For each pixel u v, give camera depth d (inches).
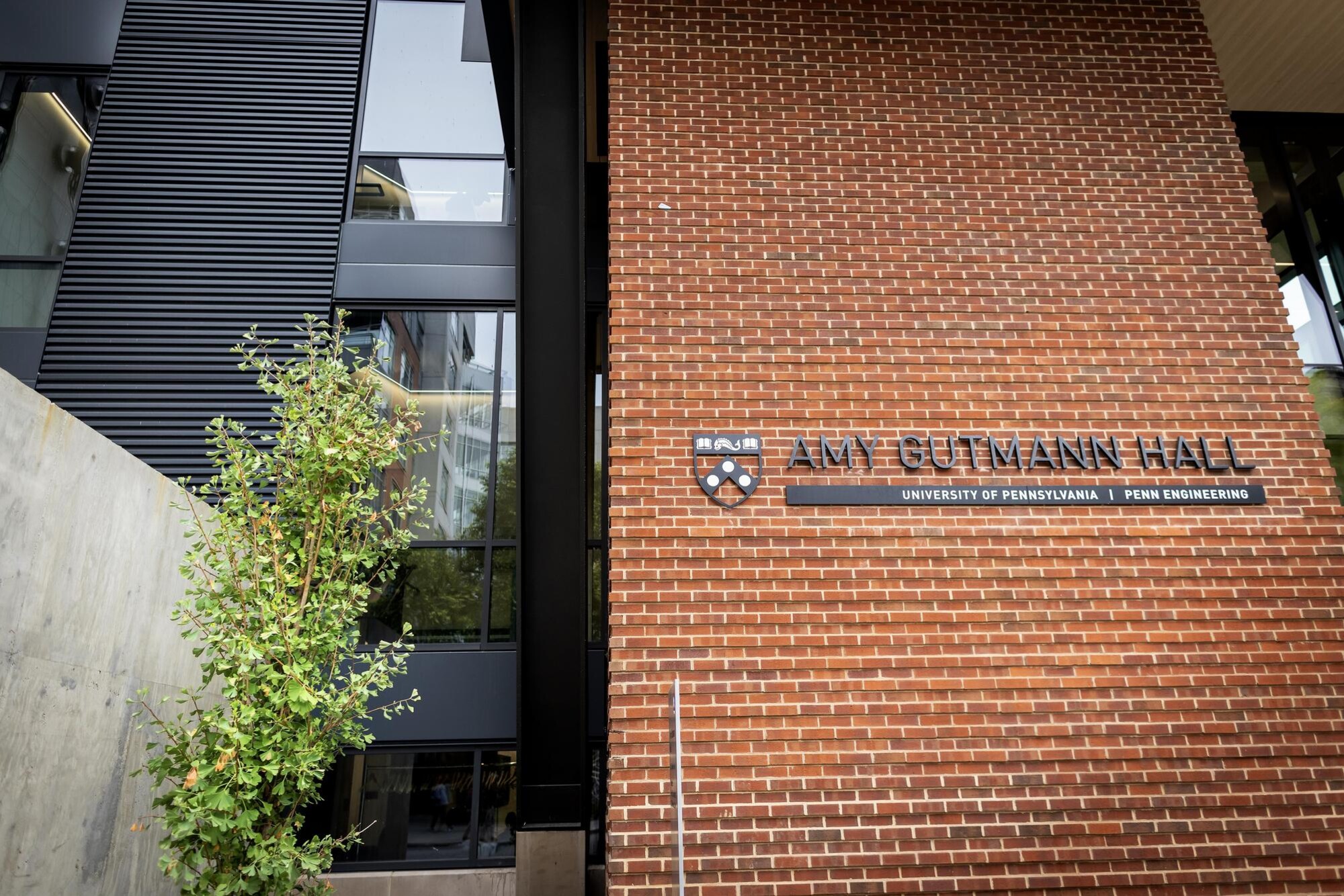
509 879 316.2
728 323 273.7
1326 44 374.3
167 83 398.3
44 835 198.7
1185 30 319.0
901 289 281.6
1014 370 276.8
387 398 372.8
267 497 325.4
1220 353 284.4
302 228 385.1
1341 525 270.5
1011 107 304.2
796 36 305.0
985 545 259.6
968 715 244.4
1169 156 304.0
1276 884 235.9
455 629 346.3
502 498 364.8
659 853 228.5
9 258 374.3
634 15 301.4
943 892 229.9
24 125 393.4
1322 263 423.2
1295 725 249.4
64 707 206.5
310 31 414.3
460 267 388.2
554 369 307.6
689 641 245.4
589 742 334.6
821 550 255.1
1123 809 239.1
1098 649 252.5
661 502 256.4
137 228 376.8
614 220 280.1
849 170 292.2
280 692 211.2
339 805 326.3
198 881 207.8
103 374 356.8
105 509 225.3
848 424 267.6
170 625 261.9
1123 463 269.7
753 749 237.9
